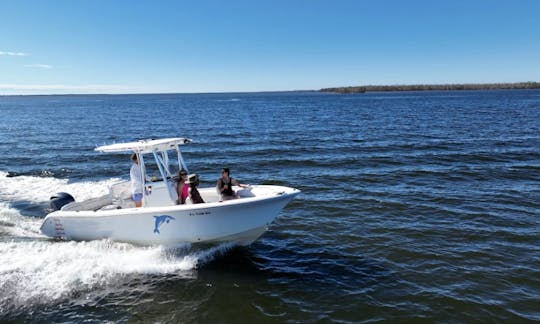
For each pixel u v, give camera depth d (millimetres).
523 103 65375
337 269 7457
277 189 8414
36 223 9891
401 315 5902
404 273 7238
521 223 9664
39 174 16344
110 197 9547
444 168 15953
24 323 5652
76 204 8992
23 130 34500
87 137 29000
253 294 6523
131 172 8531
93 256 7703
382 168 16234
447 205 11203
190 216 7492
